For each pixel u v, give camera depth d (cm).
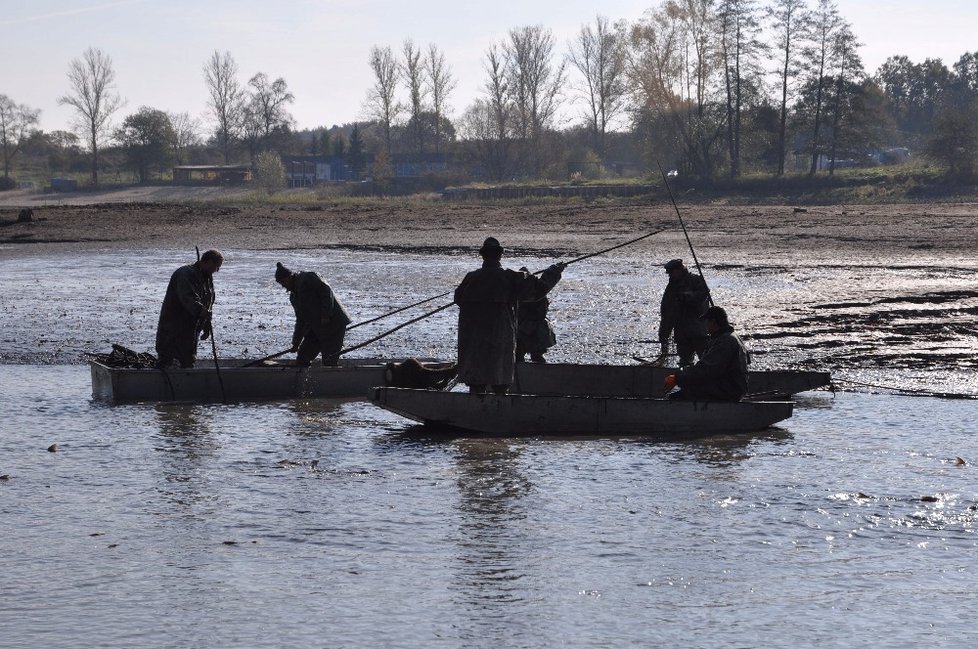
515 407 3272
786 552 2062
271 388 3866
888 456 2895
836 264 9206
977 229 13250
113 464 2822
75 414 3544
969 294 6944
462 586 1870
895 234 12731
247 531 2211
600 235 13588
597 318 6034
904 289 7250
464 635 1642
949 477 2645
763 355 4716
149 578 1911
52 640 1620
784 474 2692
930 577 1916
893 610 1750
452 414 3234
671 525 2244
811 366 4453
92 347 5169
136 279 8688
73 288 7975
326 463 2845
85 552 2066
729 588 1858
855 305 6431
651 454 2961
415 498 2475
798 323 5694
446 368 3619
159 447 3038
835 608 1761
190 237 13950
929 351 4800
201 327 4119
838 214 17412
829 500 2434
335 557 2034
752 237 12725
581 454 2962
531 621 1703
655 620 1706
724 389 3356
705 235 13188
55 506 2406
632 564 1991
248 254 11250
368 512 2352
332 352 4081
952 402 3700
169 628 1669
